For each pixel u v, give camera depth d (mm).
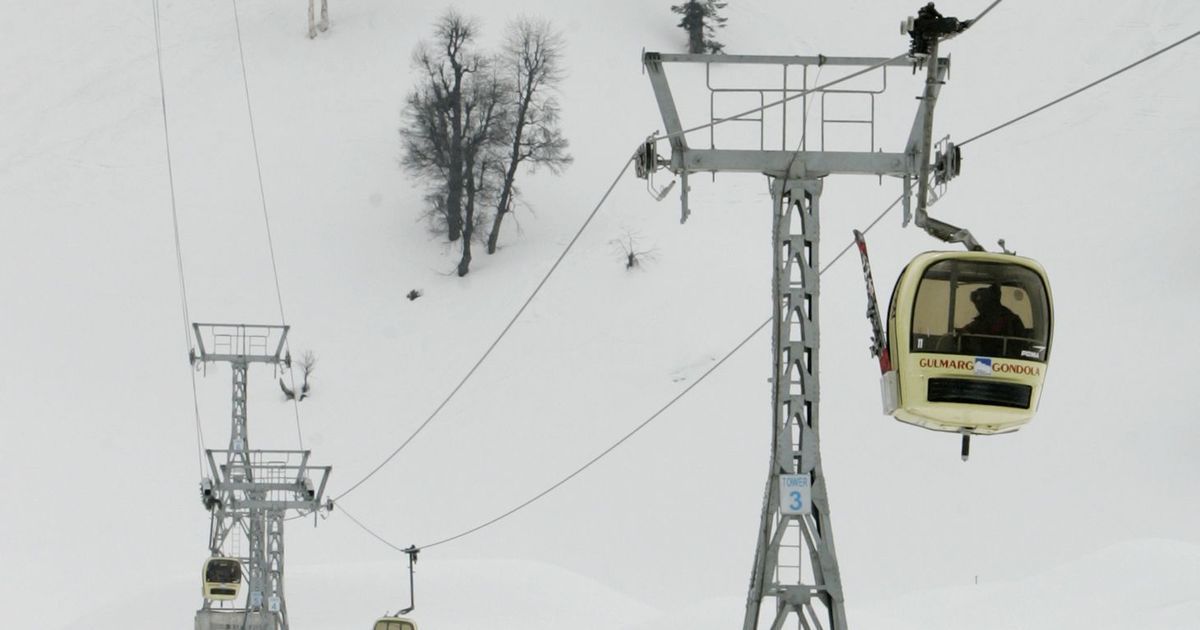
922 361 77875
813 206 86562
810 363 85375
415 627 173375
